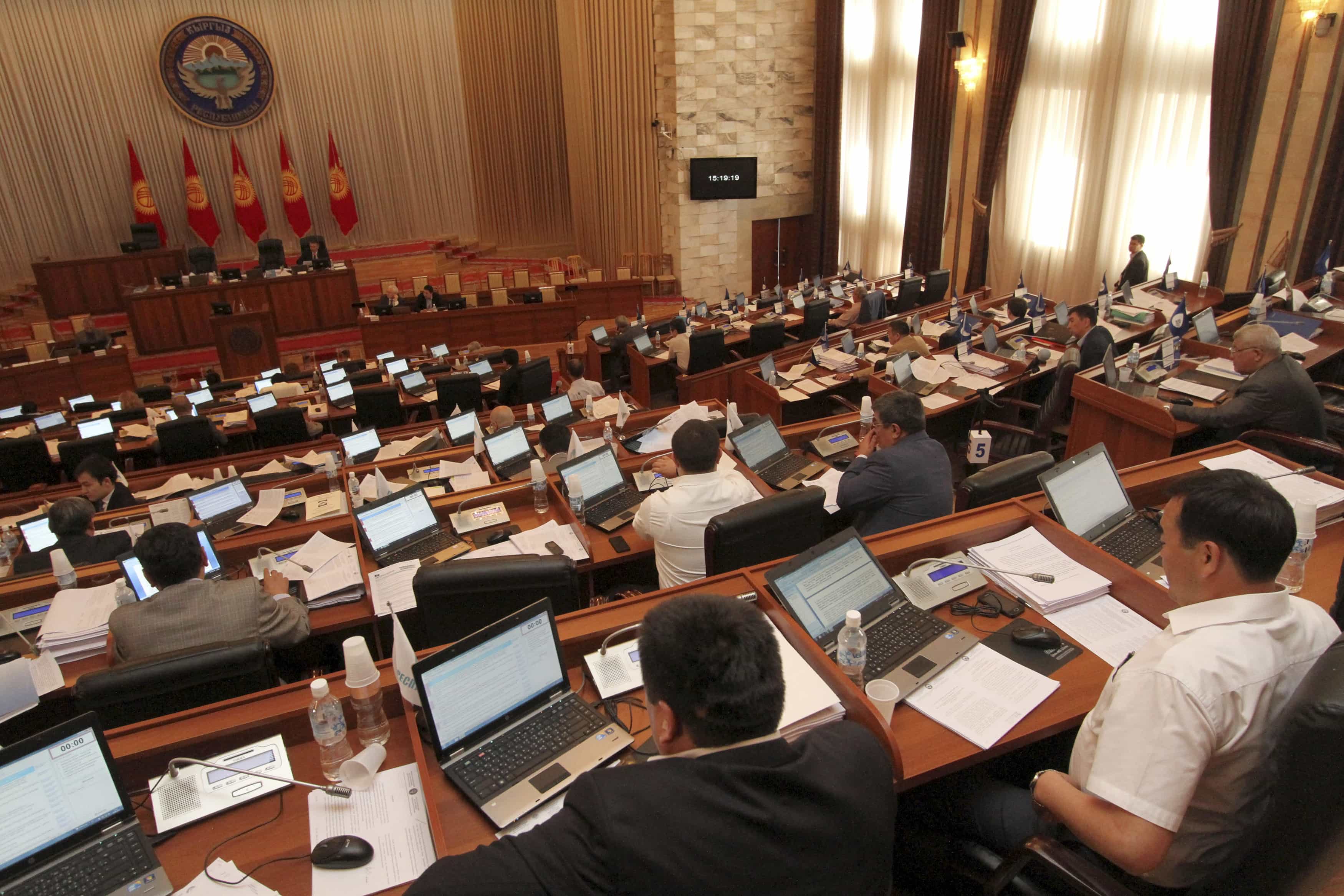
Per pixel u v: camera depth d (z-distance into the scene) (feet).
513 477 15.81
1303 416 14.25
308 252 47.03
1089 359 19.75
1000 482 10.43
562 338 42.47
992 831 6.87
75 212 48.44
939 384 20.53
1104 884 5.28
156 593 10.36
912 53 38.96
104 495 16.85
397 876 5.87
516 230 56.54
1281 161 26.23
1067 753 7.84
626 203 47.52
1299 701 3.79
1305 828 3.70
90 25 46.34
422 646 12.08
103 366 36.27
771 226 46.34
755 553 10.02
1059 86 32.63
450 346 41.68
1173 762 5.12
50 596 12.16
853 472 11.64
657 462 14.16
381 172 53.83
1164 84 29.17
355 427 26.81
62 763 5.95
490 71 53.11
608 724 7.01
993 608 8.41
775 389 22.09
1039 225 34.47
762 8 41.93
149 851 6.01
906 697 7.18
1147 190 30.50
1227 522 5.46
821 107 43.27
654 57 43.29
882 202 42.39
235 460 20.22
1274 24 25.57
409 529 12.73
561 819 3.84
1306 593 8.73
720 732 3.98
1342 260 25.14
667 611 4.24
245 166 51.16
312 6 49.70
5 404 34.24
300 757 7.08
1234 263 28.12
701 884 3.59
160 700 8.02
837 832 3.84
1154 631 8.02
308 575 12.04
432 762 6.81
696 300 46.39
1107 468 10.03
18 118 46.16
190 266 46.91
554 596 9.03
